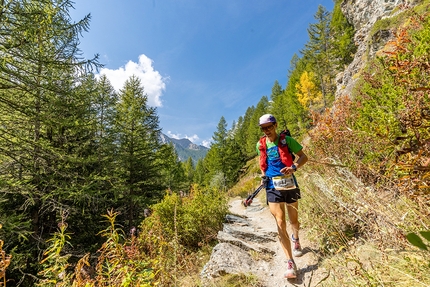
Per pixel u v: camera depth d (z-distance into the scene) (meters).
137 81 17.27
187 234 5.07
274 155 2.89
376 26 14.78
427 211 1.65
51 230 9.89
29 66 6.95
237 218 6.04
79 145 11.09
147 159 16.39
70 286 2.12
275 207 2.86
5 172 7.37
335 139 3.66
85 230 10.48
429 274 1.42
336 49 38.28
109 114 16.08
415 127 1.24
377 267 1.82
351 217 2.61
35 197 7.97
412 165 1.05
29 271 7.22
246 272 2.96
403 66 2.15
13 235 6.70
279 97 42.31
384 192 2.29
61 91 7.18
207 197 6.31
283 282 2.73
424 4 5.51
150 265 2.87
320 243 2.89
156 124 17.50
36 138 8.05
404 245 1.69
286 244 2.77
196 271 3.57
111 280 2.25
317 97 34.88
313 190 3.64
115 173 13.90
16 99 7.14
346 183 2.70
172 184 23.81
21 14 5.64
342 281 1.87
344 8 35.88
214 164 38.50
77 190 8.75
